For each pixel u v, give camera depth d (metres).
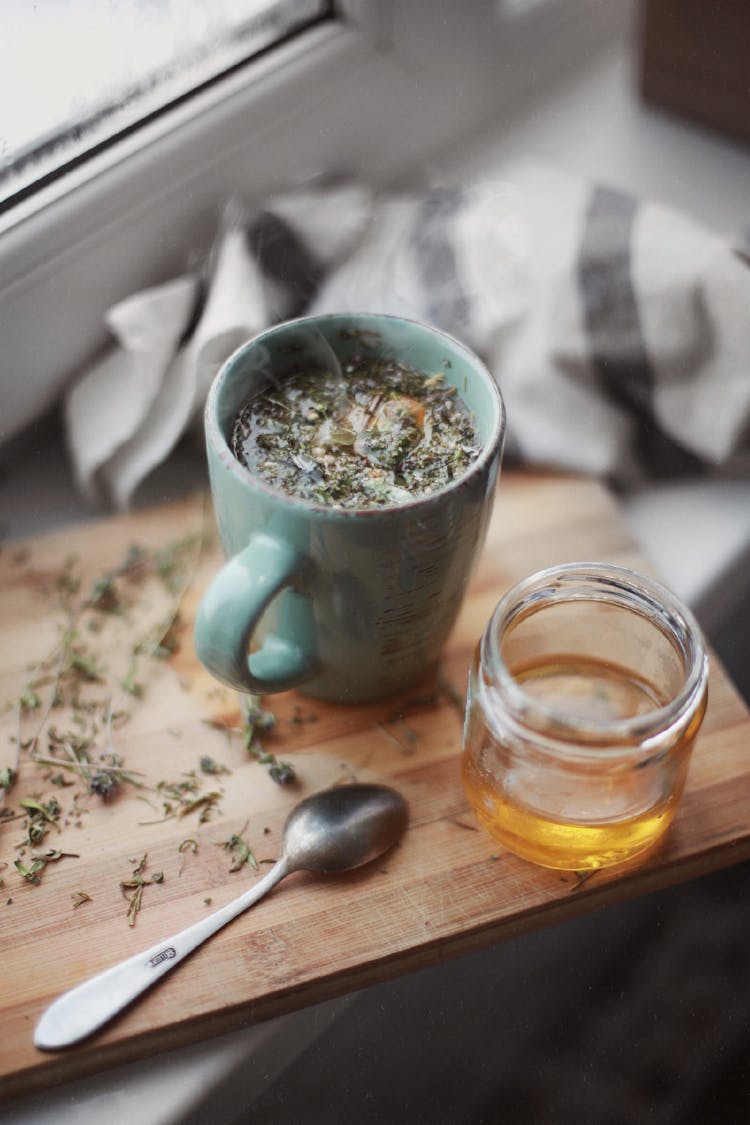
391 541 0.46
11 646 0.55
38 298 0.59
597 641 0.52
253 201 0.66
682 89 0.75
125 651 0.55
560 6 0.76
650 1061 0.48
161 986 0.46
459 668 0.55
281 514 0.45
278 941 0.47
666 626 0.48
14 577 0.58
